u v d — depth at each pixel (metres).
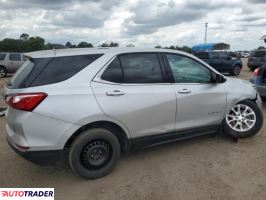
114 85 3.98
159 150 4.93
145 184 3.86
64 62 3.81
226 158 4.57
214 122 4.96
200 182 3.86
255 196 3.51
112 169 4.13
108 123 3.98
